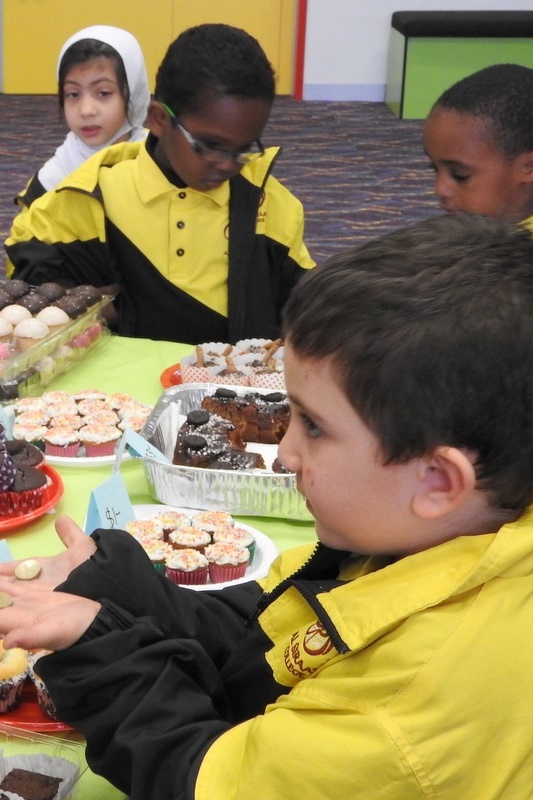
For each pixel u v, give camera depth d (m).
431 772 0.69
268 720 0.74
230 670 0.96
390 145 6.45
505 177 1.89
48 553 1.41
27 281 2.30
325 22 7.38
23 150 5.88
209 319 2.34
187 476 1.51
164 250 2.29
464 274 0.67
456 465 0.67
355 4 7.34
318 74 7.53
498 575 0.72
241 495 1.51
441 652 0.69
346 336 0.67
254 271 2.35
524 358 0.66
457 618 0.71
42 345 1.92
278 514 1.53
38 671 0.88
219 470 1.51
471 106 1.87
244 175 2.30
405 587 0.72
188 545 1.41
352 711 0.71
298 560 0.99
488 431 0.67
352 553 0.88
